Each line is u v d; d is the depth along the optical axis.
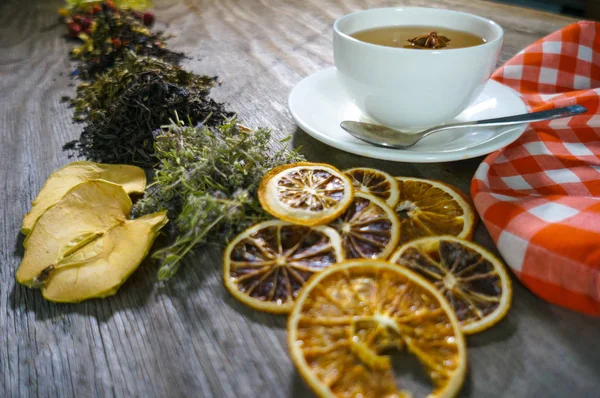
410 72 0.25
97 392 0.17
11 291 0.21
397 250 0.20
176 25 0.55
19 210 0.26
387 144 0.27
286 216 0.21
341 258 0.20
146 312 0.19
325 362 0.16
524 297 0.19
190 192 0.23
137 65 0.37
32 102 0.38
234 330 0.18
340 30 0.29
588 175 0.25
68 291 0.20
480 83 0.27
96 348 0.18
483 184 0.24
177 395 0.16
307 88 0.32
